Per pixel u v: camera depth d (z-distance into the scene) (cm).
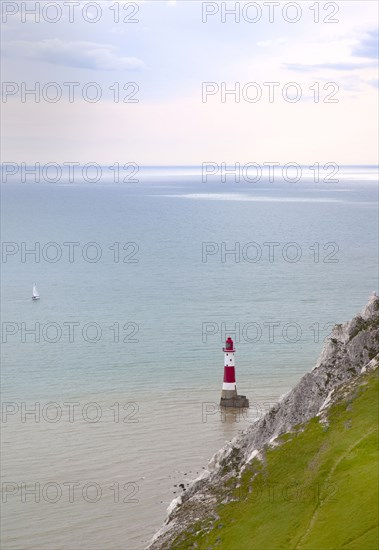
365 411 6569
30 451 10781
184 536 6375
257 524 5928
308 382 7844
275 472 6400
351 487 5694
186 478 9794
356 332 8150
